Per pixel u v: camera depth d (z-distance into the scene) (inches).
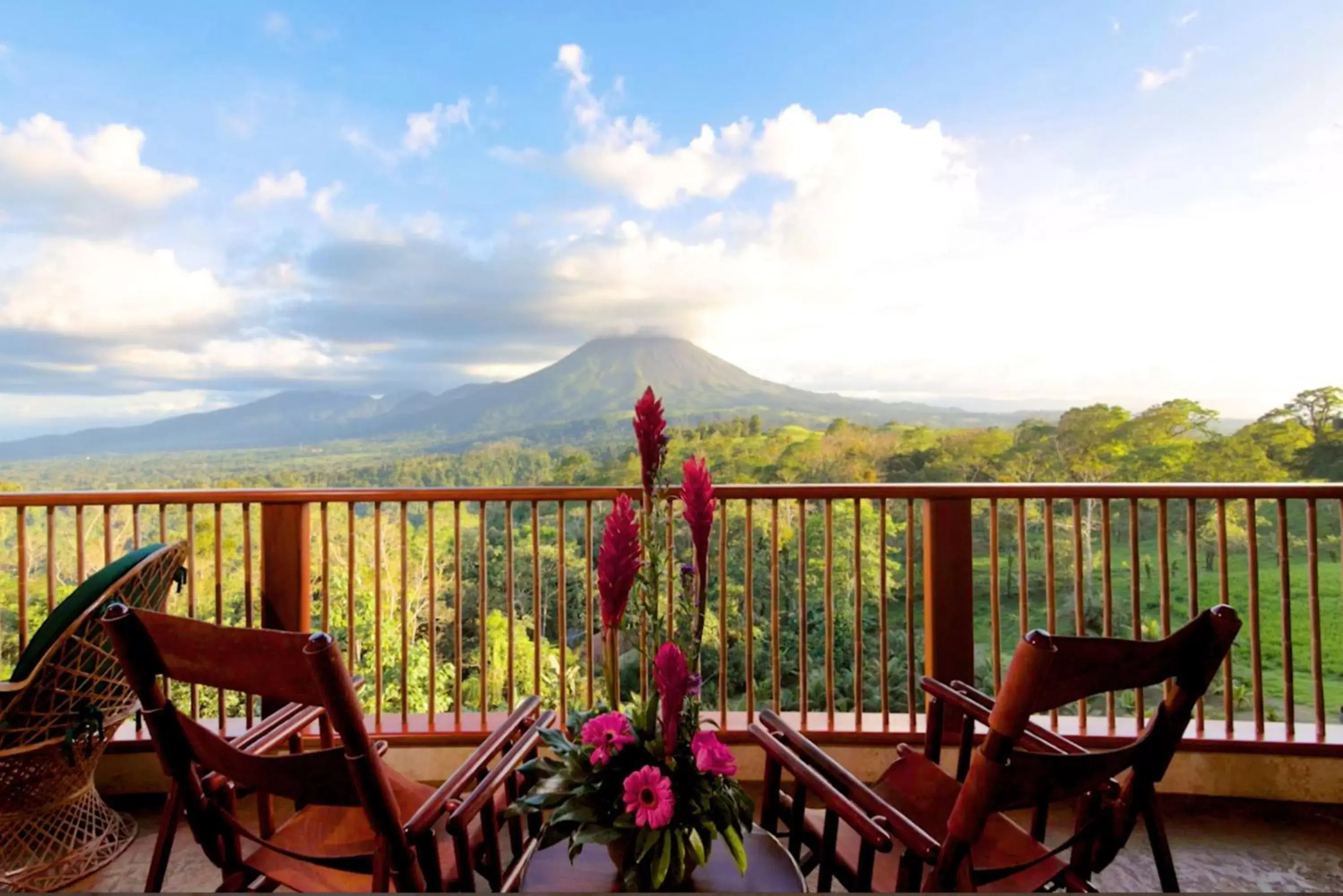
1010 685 45.6
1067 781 49.6
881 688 106.1
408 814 65.9
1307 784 96.2
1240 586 323.6
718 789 50.0
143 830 89.9
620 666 61.4
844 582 336.5
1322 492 96.0
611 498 104.0
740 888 52.9
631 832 49.0
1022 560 101.5
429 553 105.8
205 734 52.4
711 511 51.6
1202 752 97.9
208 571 222.2
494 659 343.3
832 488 104.5
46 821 81.7
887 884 57.1
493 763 73.4
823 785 55.4
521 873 57.0
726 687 106.6
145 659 51.0
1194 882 79.4
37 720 75.9
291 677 47.6
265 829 69.4
